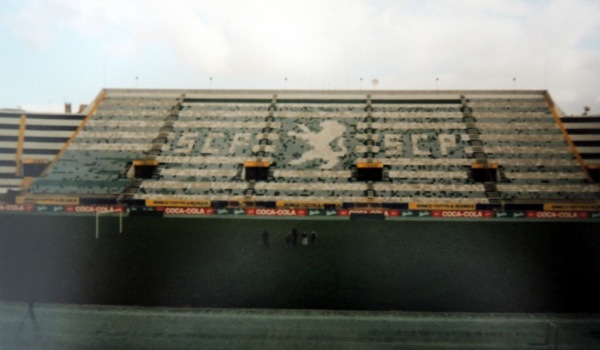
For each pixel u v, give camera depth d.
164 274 35.56
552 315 26.72
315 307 28.09
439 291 31.47
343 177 83.69
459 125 94.19
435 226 63.09
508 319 26.05
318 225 63.78
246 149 90.62
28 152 92.81
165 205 78.19
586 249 46.03
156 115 99.88
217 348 21.95
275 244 48.69
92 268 37.22
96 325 24.81
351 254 43.44
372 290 31.64
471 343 22.70
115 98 104.38
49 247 45.59
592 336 23.59
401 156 87.50
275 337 23.36
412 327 24.80
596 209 73.56
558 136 90.38
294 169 85.75
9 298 29.20
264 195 80.25
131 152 90.56
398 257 42.16
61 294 30.20
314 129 95.00
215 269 37.25
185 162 88.00
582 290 31.72
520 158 86.00
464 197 78.00
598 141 90.19
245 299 29.55
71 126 97.44
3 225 60.28
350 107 100.75
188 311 27.17
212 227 61.22
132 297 29.78
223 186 82.56
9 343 22.36
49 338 23.03
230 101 103.75
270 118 98.25
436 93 103.12
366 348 22.05
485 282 33.75
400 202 77.06
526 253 44.06
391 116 97.62
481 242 50.09
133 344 22.36
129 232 56.12
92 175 85.25
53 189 81.94
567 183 80.62
